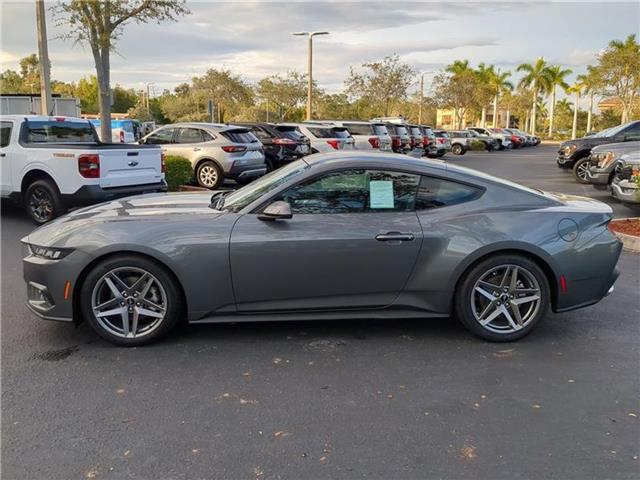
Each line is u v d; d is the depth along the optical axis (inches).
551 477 111.2
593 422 131.3
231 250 164.4
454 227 169.9
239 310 170.6
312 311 172.4
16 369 154.6
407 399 140.9
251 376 152.0
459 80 2102.6
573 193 557.9
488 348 172.4
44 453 117.0
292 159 634.8
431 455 117.8
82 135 405.4
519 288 174.1
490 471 112.8
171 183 493.4
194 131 534.6
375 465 114.3
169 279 166.4
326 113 1995.6
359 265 168.2
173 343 173.0
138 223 167.5
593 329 188.9
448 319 195.6
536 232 170.4
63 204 350.6
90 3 473.1
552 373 156.2
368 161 173.5
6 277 243.0
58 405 135.9
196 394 142.0
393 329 186.4
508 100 2778.1
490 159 1179.9
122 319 168.2
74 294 166.2
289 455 117.1
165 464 113.8
